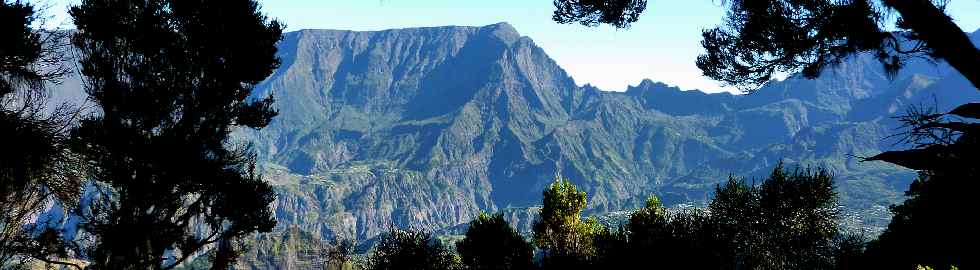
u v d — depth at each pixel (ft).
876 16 28.02
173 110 62.18
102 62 56.34
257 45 65.72
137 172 55.88
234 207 63.98
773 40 31.58
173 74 61.77
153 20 59.82
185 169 58.03
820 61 31.81
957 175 20.39
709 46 35.24
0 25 29.84
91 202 52.70
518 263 91.35
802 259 89.61
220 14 63.05
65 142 34.04
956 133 20.84
